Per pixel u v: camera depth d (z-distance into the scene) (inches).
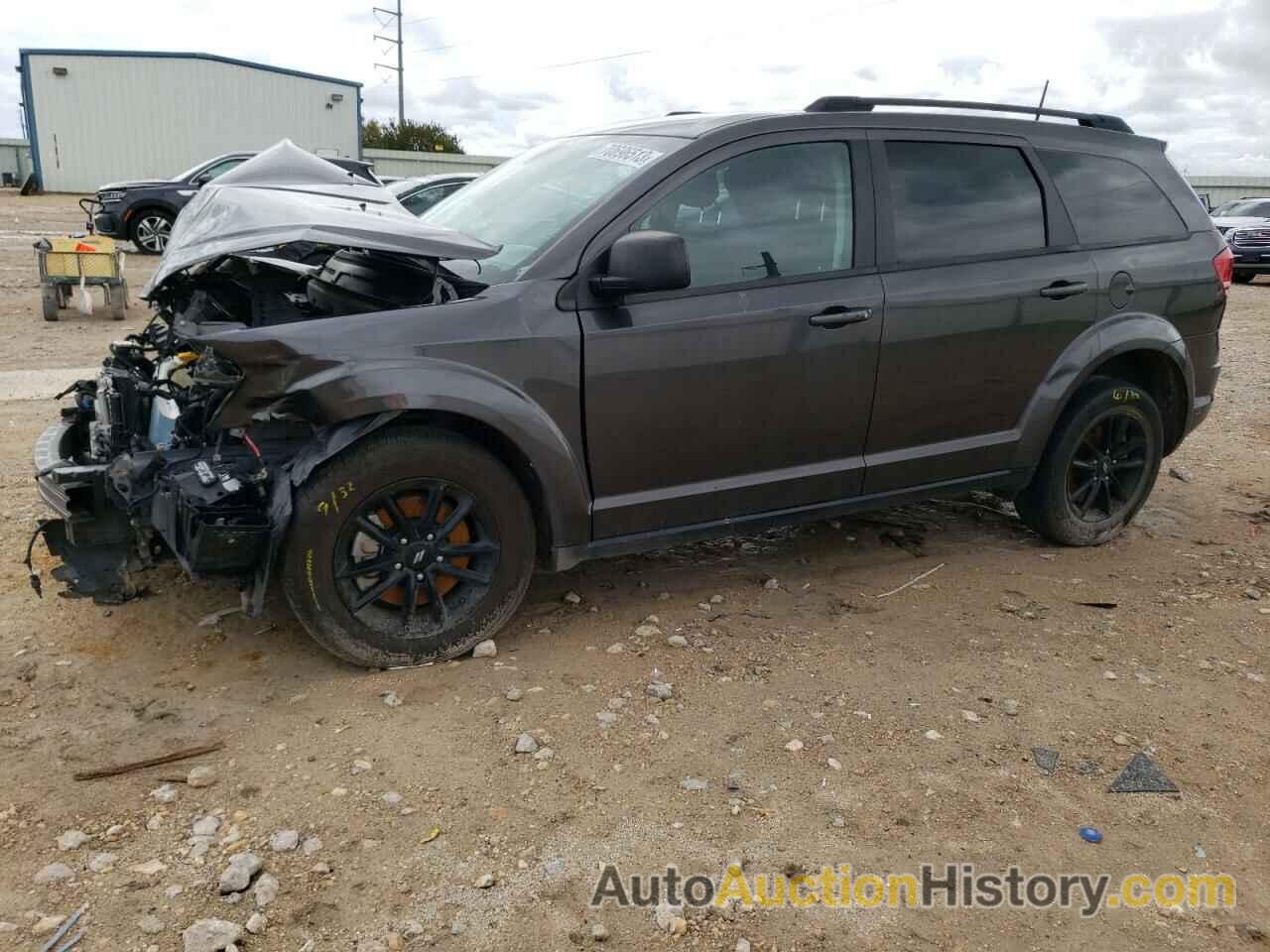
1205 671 145.2
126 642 143.7
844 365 155.4
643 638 149.8
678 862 102.9
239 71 1270.9
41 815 106.7
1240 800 116.0
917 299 159.0
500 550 139.6
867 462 163.5
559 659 142.8
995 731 128.0
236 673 136.5
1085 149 180.5
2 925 91.1
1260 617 163.5
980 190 168.2
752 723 127.9
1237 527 207.0
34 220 879.1
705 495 151.5
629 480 145.9
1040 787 117.0
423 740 122.0
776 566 179.6
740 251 148.2
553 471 138.1
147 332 174.6
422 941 91.5
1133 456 193.3
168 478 128.6
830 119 156.4
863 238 156.5
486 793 112.4
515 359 133.3
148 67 1225.4
